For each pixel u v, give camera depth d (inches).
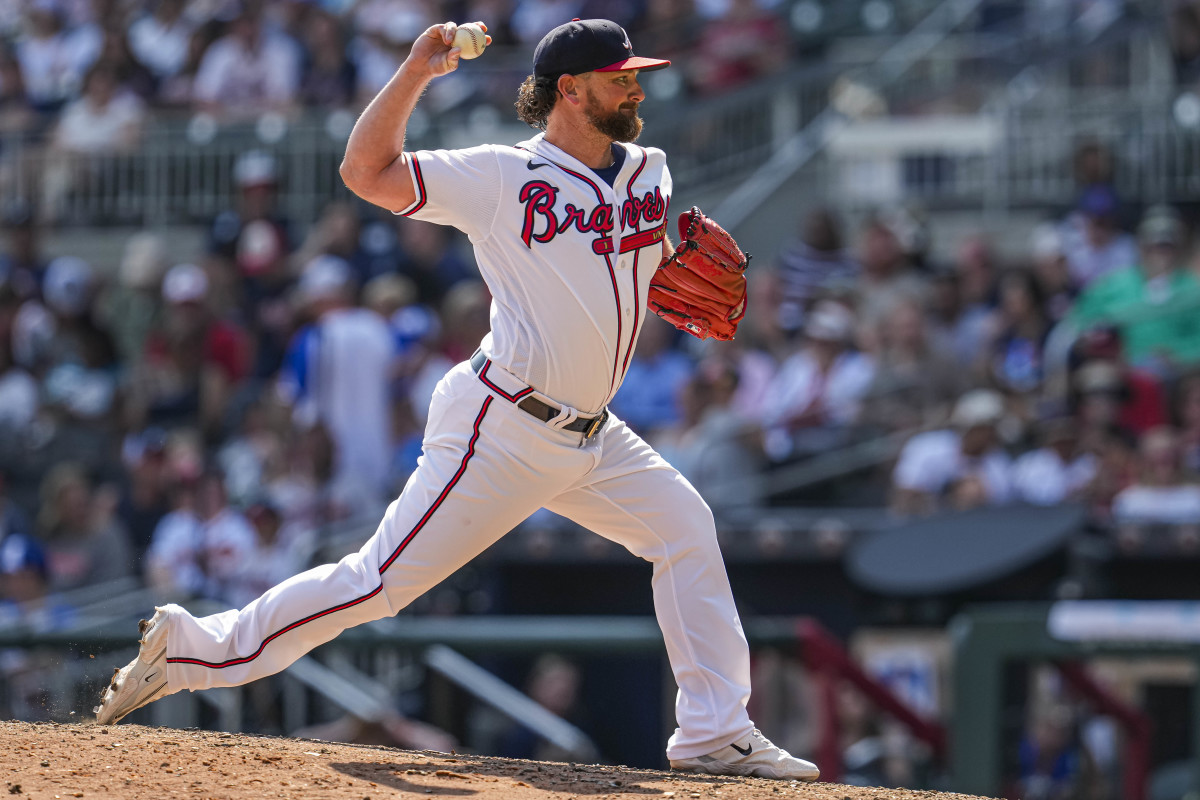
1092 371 1338.6
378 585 532.7
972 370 1418.6
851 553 1205.7
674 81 1946.4
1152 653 1031.0
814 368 1438.2
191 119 1987.0
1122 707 1191.6
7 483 1651.1
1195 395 1334.9
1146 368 1387.8
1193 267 1565.0
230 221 1797.5
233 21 2021.4
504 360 523.5
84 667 1128.2
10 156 1978.3
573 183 518.3
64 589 1400.1
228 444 1611.7
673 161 1881.2
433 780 521.7
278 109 1963.6
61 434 1662.2
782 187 1811.0
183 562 1379.2
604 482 562.6
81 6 2112.5
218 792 486.9
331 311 1510.8
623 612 1353.3
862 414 1401.3
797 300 1560.0
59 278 1788.9
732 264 575.2
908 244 1571.1
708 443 1364.4
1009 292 1470.2
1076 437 1304.1
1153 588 1248.2
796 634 1061.8
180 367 1658.5
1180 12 1852.9
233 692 1120.2
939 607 1144.8
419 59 491.8
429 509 531.2
